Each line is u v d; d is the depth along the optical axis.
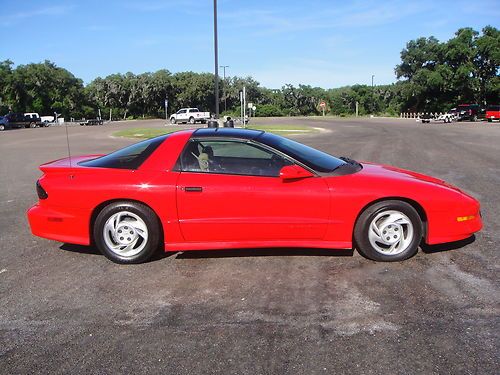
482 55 65.12
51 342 3.21
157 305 3.77
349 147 18.64
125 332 3.33
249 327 3.36
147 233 4.62
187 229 4.56
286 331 3.28
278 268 4.52
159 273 4.47
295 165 4.55
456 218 4.59
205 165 4.64
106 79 91.50
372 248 4.58
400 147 18.30
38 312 3.68
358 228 4.56
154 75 94.31
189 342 3.17
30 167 13.64
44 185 4.77
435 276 4.23
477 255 4.77
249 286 4.11
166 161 4.68
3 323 3.50
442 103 72.12
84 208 4.66
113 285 4.20
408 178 4.74
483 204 7.17
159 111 94.88
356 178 4.59
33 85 75.38
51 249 5.30
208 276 4.36
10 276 4.47
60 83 79.25
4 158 16.67
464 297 3.78
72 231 4.75
